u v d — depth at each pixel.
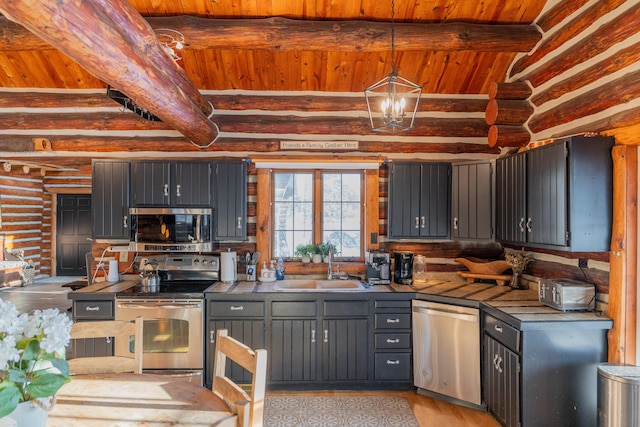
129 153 4.32
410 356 3.68
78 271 9.23
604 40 2.74
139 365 2.22
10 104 4.13
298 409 3.33
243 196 4.04
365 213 4.36
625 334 2.67
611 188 2.78
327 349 3.65
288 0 3.36
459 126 4.28
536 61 3.62
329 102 4.23
